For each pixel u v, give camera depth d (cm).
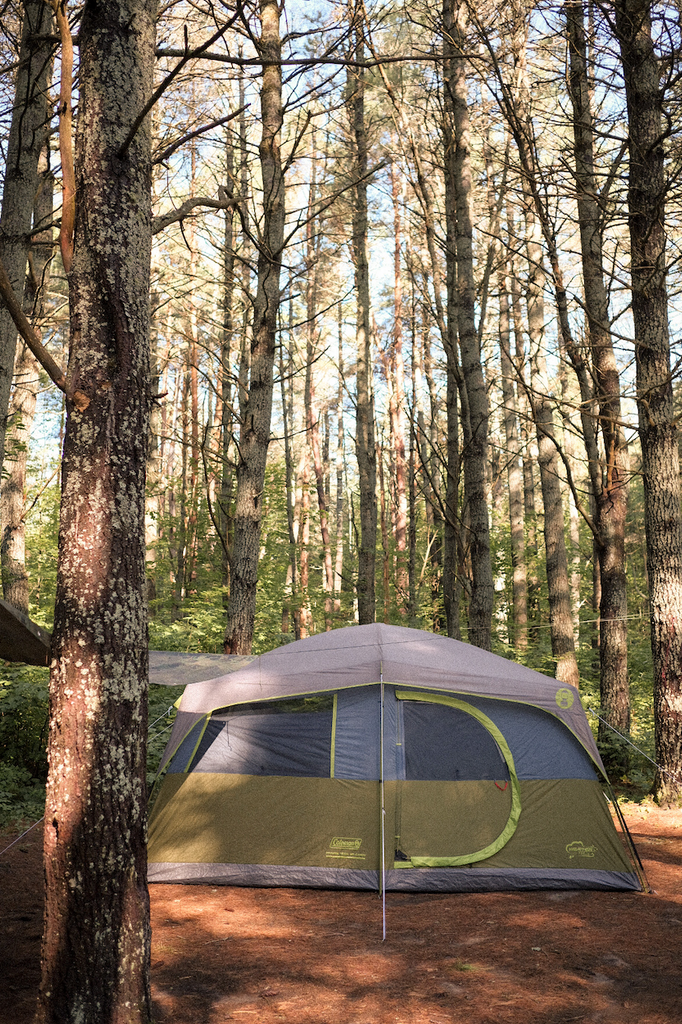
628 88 975
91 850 376
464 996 456
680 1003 438
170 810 737
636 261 971
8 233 701
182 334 1074
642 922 579
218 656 856
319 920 601
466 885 677
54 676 389
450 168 1247
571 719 729
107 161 421
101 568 393
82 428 403
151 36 448
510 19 1091
